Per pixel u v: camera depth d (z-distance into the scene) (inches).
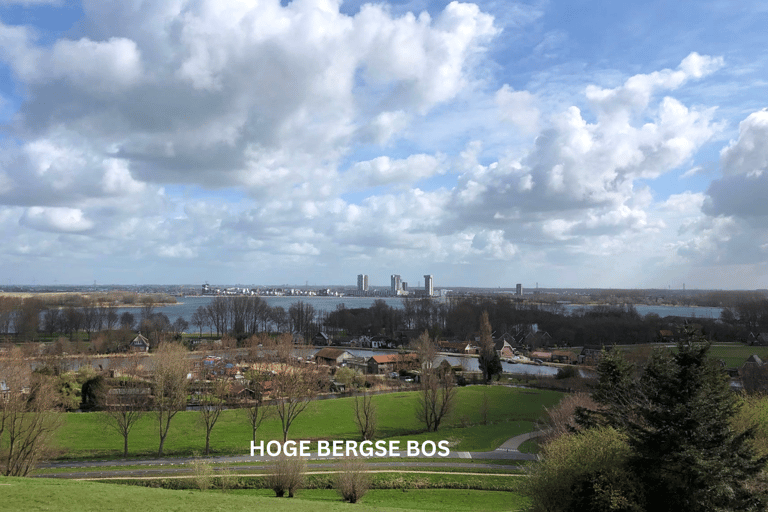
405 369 6117.1
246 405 3860.7
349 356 6579.7
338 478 2156.7
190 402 4097.0
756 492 1305.4
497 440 3265.3
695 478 1282.0
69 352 5940.0
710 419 1352.1
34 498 1291.8
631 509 1296.8
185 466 2491.4
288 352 4606.3
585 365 6496.1
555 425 2888.8
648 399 1568.7
